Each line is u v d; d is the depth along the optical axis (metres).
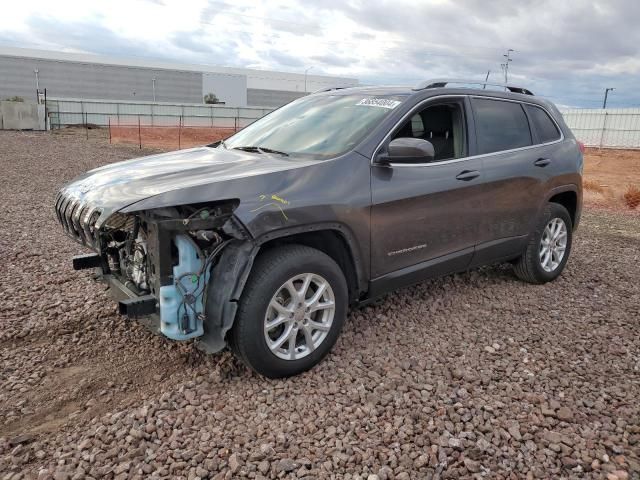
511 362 3.69
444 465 2.61
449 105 4.33
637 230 9.55
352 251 3.54
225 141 4.69
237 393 3.19
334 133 3.89
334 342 3.54
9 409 3.03
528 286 5.30
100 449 2.66
